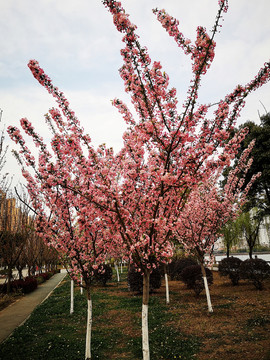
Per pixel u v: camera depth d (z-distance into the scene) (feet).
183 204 15.42
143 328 13.76
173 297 35.32
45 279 75.66
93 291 45.47
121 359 16.31
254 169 52.13
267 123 55.57
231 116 13.75
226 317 23.72
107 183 14.19
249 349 16.35
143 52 12.65
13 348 18.40
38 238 68.95
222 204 28.45
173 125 14.38
